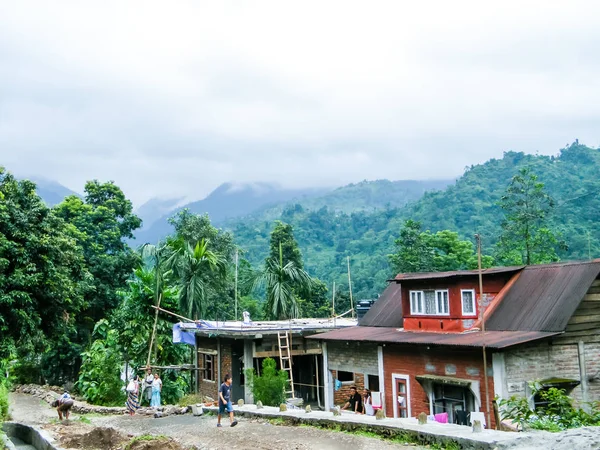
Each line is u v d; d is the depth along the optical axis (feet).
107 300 149.07
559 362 62.23
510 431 42.32
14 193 79.20
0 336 73.15
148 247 112.68
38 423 73.51
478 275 69.92
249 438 53.06
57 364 139.23
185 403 90.63
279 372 84.17
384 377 76.59
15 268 74.43
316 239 506.07
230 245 178.91
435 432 41.50
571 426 41.86
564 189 375.66
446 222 375.04
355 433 49.26
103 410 83.97
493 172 467.93
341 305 208.85
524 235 169.89
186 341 103.96
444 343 63.26
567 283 65.57
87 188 169.17
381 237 415.44
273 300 121.39
